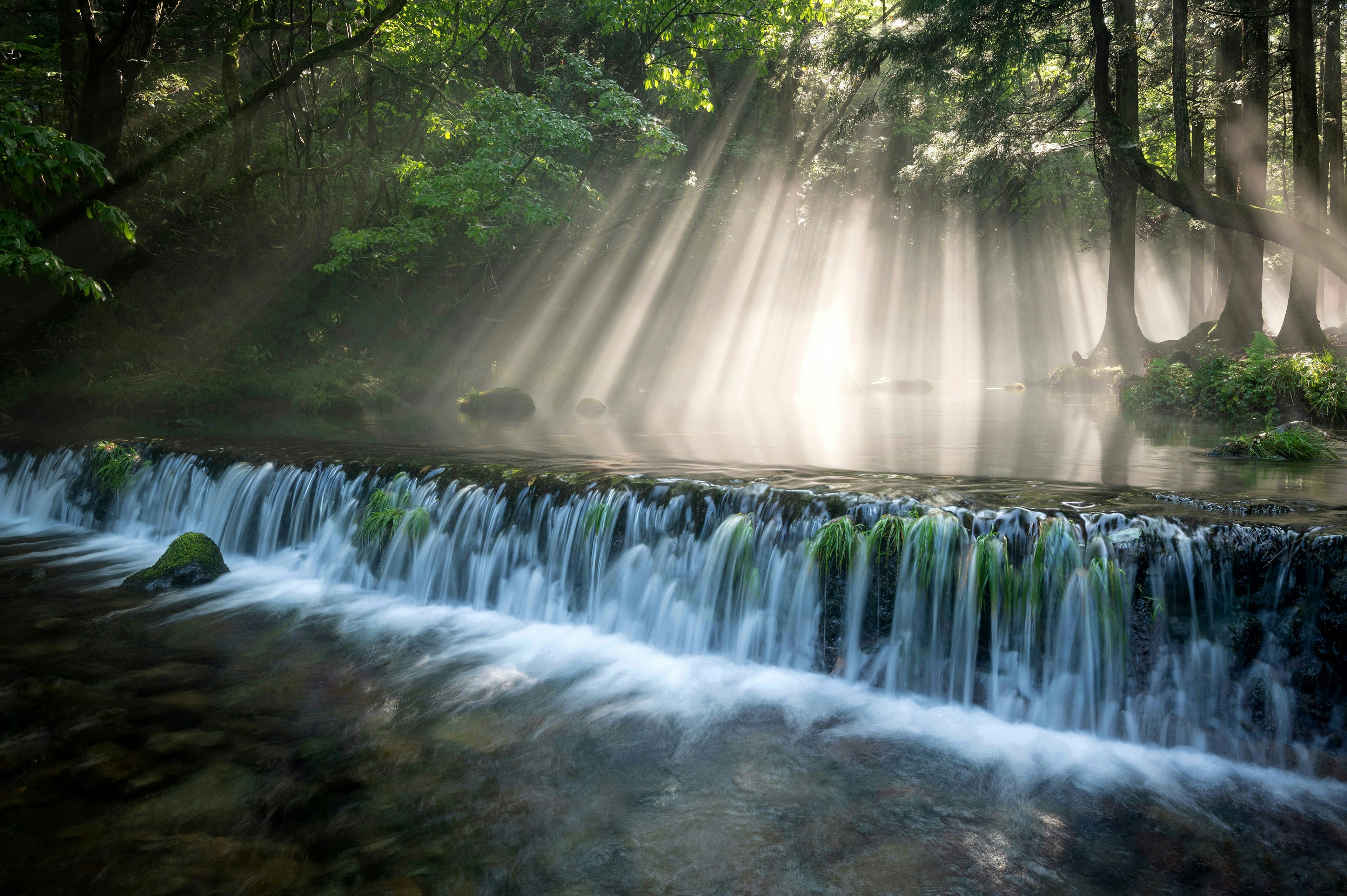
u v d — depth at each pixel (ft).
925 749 15.96
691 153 97.09
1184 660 16.21
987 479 23.56
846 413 55.36
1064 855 12.55
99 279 63.77
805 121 101.71
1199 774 14.85
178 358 65.77
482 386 73.20
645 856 12.68
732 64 96.17
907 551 18.34
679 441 37.29
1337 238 58.95
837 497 20.29
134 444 36.81
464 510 25.91
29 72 60.13
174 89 68.95
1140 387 55.62
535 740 16.44
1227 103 71.10
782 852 12.73
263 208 74.59
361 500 28.53
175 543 27.84
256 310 71.51
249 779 14.87
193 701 18.16
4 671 19.57
